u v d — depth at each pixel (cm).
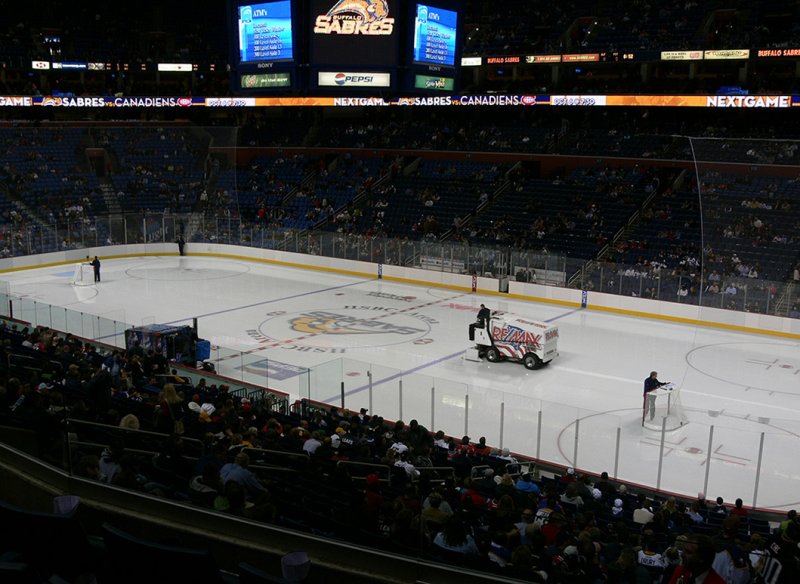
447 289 4234
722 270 3562
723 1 4909
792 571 596
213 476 693
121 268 4650
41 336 2195
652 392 2220
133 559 436
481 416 2209
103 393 1391
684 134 4747
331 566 527
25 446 654
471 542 640
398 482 1127
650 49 4644
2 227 4453
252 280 4369
